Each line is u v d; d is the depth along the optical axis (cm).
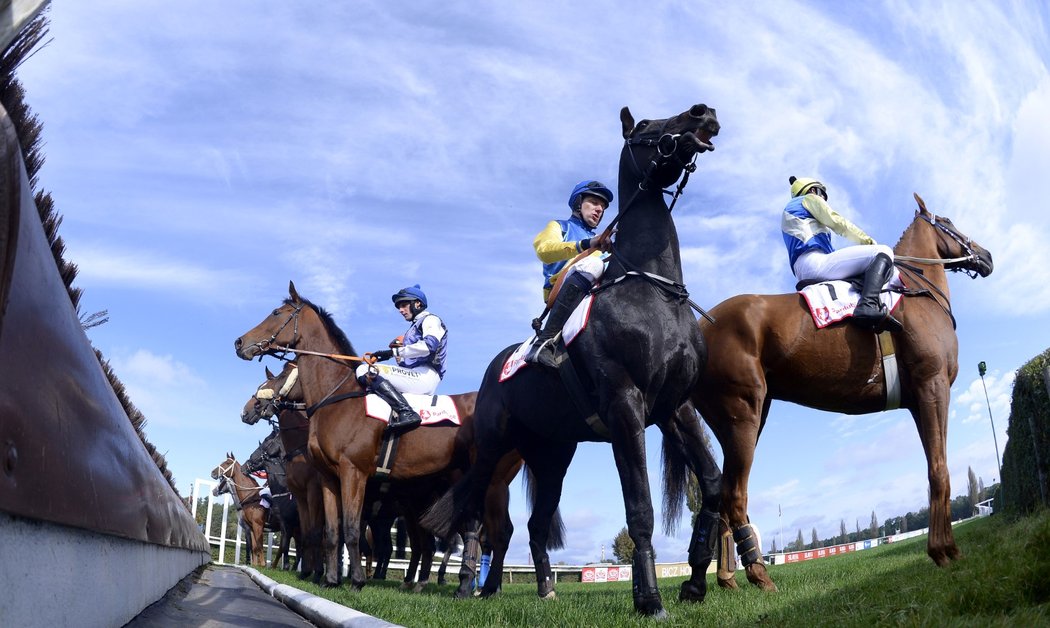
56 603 179
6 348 131
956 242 595
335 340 743
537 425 567
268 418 1284
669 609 405
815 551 3362
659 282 419
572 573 3000
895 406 528
